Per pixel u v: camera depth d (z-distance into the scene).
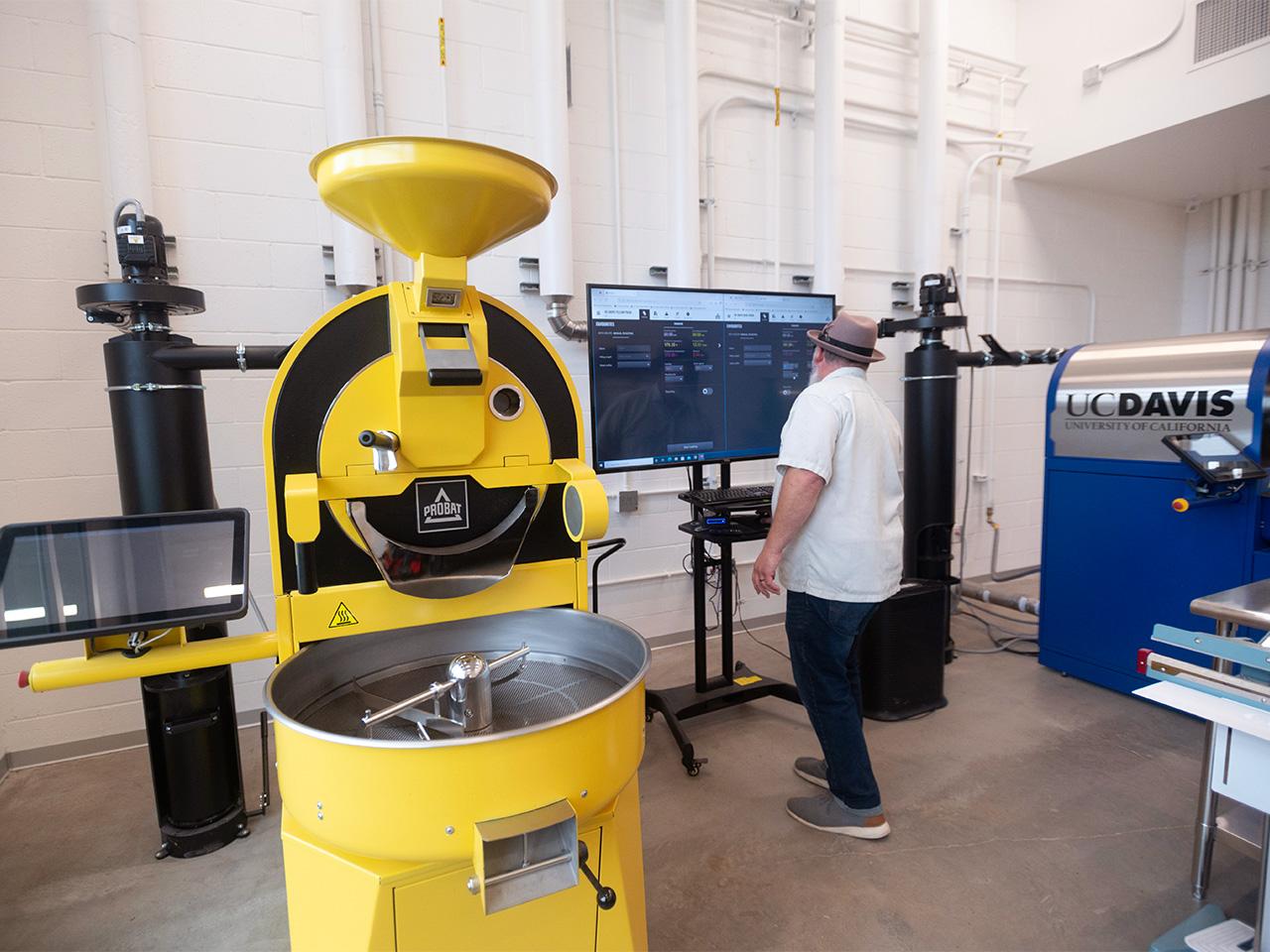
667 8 2.71
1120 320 4.38
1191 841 1.75
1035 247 4.00
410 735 0.95
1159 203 4.42
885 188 3.46
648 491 3.05
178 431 1.69
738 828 1.84
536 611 1.22
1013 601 3.40
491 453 1.07
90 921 1.54
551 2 2.44
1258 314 4.21
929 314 2.85
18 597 0.92
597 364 2.20
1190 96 3.10
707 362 2.39
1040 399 4.18
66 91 2.06
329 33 2.23
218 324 2.29
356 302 0.98
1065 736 2.29
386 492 1.00
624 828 1.04
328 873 0.87
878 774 2.08
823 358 1.81
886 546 1.68
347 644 1.09
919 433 2.86
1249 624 1.32
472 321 0.97
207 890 1.64
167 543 1.00
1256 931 1.27
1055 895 1.57
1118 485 2.53
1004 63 3.75
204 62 2.20
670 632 3.17
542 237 2.57
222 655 1.10
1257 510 2.18
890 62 3.40
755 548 3.36
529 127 2.65
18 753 2.18
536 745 0.79
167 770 1.75
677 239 2.81
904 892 1.59
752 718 2.49
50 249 2.08
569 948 0.97
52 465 2.14
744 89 3.07
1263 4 2.84
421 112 2.47
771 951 1.42
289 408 0.96
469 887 0.77
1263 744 1.15
